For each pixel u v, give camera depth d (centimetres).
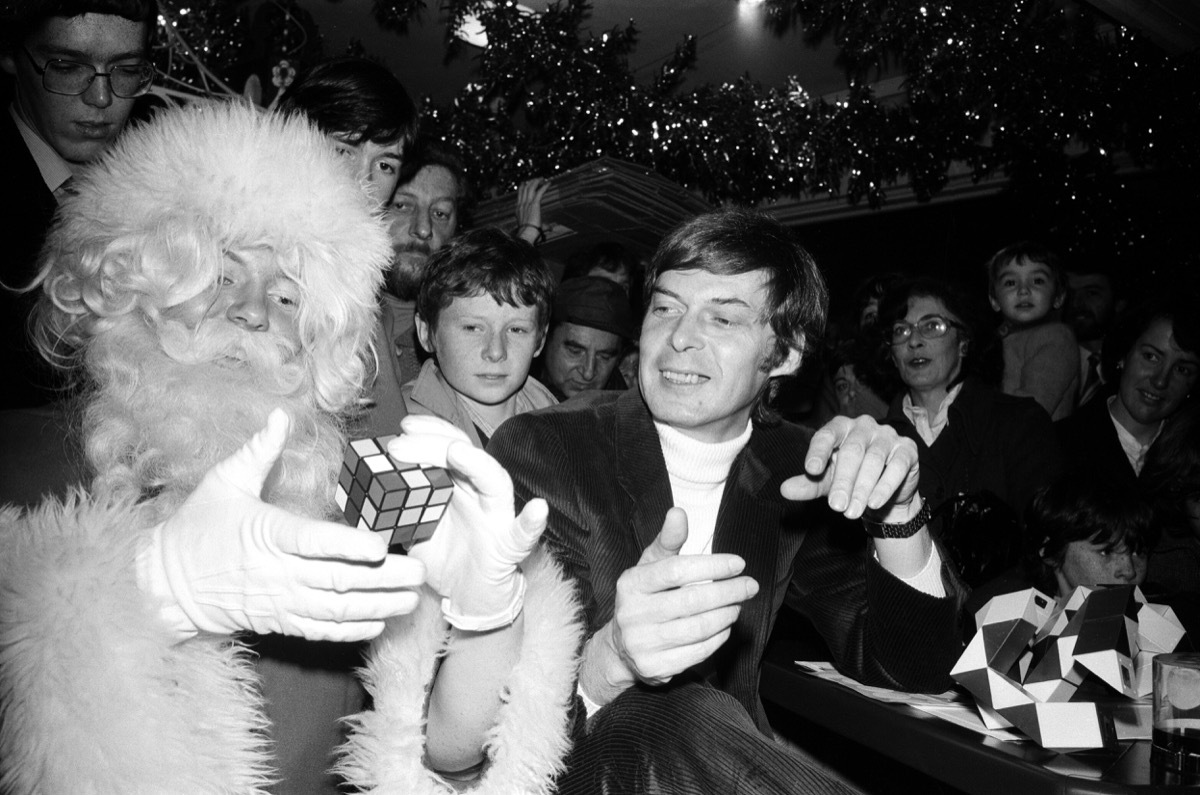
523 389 226
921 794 210
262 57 326
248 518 68
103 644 69
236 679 80
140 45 145
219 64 318
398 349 226
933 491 258
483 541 75
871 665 136
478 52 434
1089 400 310
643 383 141
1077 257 423
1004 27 370
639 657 94
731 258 134
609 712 105
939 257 489
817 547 148
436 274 203
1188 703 108
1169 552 215
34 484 84
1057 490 183
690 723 101
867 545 136
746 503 144
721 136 407
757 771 98
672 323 138
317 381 93
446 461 74
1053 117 384
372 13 387
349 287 92
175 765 70
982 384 266
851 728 130
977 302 276
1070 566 181
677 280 138
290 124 95
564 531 130
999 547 196
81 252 85
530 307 203
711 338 135
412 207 234
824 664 151
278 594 67
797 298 140
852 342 333
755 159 420
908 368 272
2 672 70
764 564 142
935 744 117
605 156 360
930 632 130
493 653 88
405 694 87
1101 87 376
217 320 86
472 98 409
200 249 82
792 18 400
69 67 139
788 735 236
